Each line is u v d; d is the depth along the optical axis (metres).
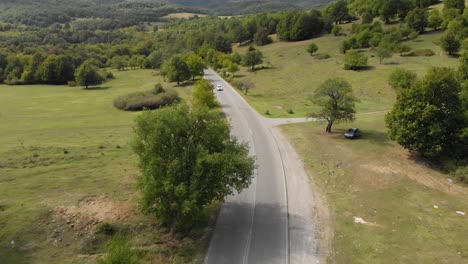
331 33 151.50
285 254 24.53
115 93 97.50
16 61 130.25
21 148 44.97
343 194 33.78
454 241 25.94
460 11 122.00
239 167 26.17
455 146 41.47
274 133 53.97
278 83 96.94
